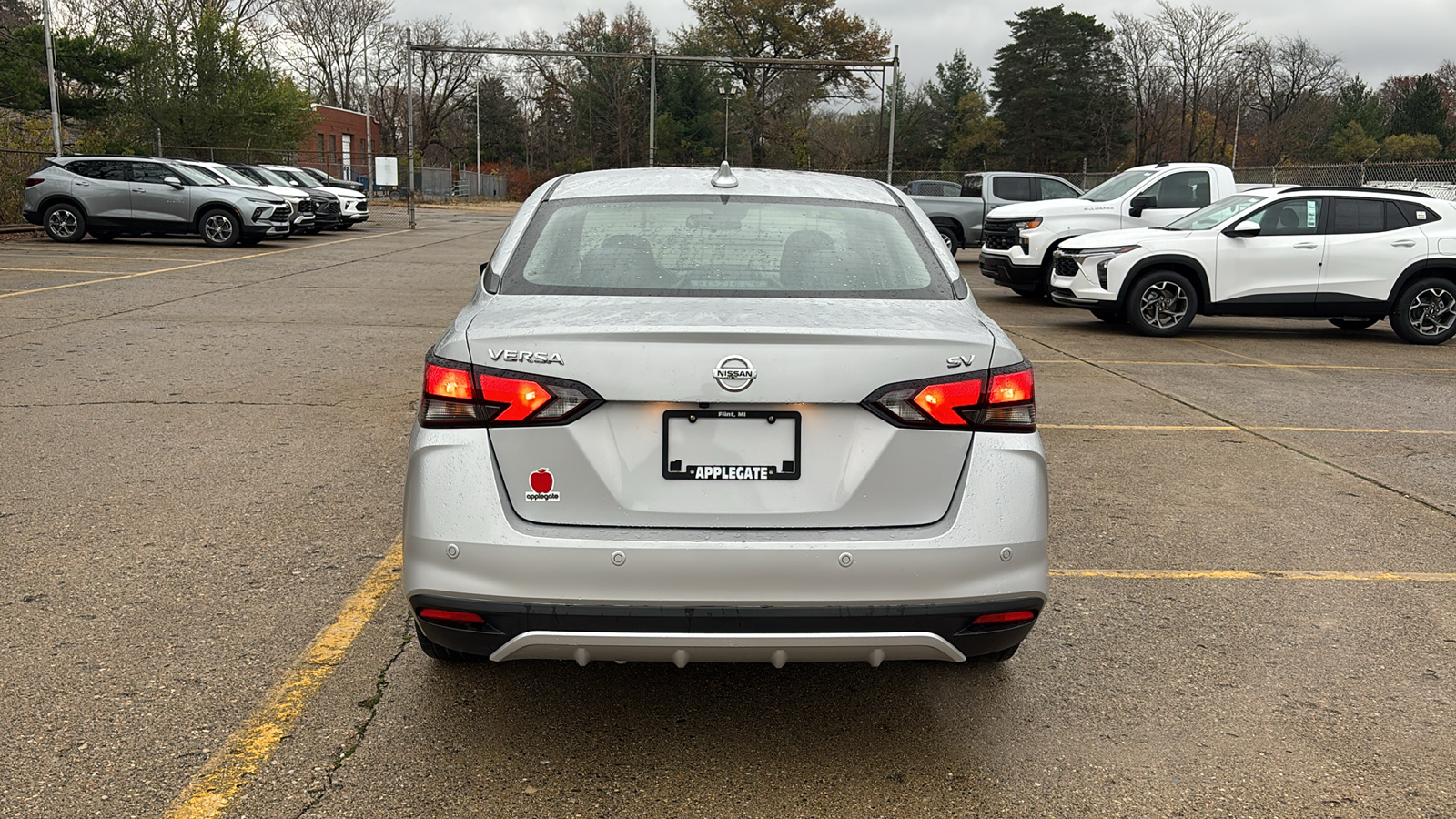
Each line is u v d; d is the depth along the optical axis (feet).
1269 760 10.25
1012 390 9.56
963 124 280.72
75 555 14.76
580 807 9.18
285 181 95.45
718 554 8.82
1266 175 100.58
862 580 8.96
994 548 9.22
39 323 36.29
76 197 72.59
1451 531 17.51
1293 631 13.32
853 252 11.36
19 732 10.11
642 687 11.54
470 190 249.34
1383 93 290.15
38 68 140.56
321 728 10.37
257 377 28.02
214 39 148.66
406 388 26.96
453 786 9.45
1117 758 10.24
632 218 11.75
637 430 9.05
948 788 9.65
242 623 12.70
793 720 10.89
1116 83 243.40
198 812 8.93
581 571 8.84
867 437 9.21
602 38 267.59
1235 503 18.81
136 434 21.56
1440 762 10.27
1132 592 14.46
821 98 243.19
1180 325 41.22
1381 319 47.65
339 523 16.38
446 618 9.12
